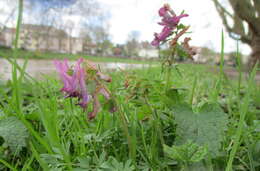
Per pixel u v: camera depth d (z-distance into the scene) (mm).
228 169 96
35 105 199
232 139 142
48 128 123
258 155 128
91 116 112
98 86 112
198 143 114
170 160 117
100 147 138
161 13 138
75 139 136
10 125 138
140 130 146
